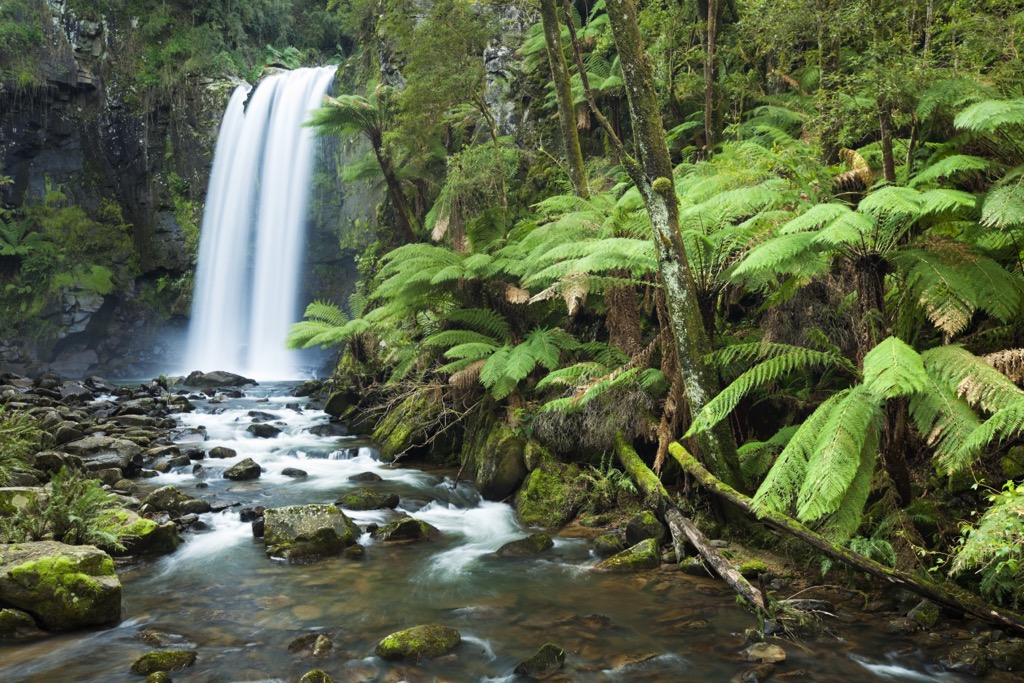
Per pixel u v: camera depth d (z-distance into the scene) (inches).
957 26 259.9
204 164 1252.5
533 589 234.7
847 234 195.0
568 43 607.2
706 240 258.2
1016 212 191.9
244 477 402.9
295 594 233.5
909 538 209.5
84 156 1256.8
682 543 254.8
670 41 497.7
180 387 885.2
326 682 169.2
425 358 442.9
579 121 570.6
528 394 374.0
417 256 400.8
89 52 1256.8
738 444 287.4
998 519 164.1
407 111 599.2
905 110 258.1
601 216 333.1
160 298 1249.4
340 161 1120.8
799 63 474.6
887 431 221.9
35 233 1173.1
